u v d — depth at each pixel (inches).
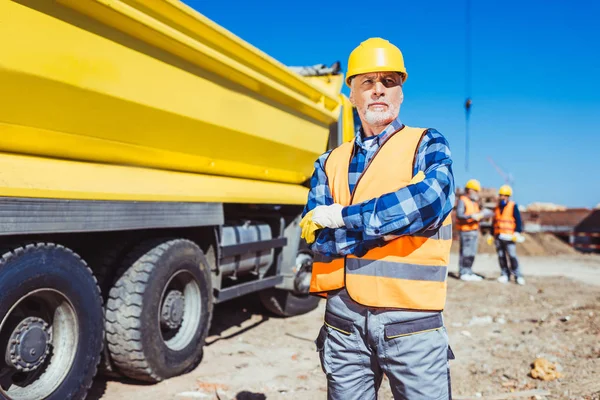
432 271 72.4
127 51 129.1
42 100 111.8
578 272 486.3
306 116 223.1
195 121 156.7
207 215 167.3
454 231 702.5
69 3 111.0
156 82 139.2
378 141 78.5
